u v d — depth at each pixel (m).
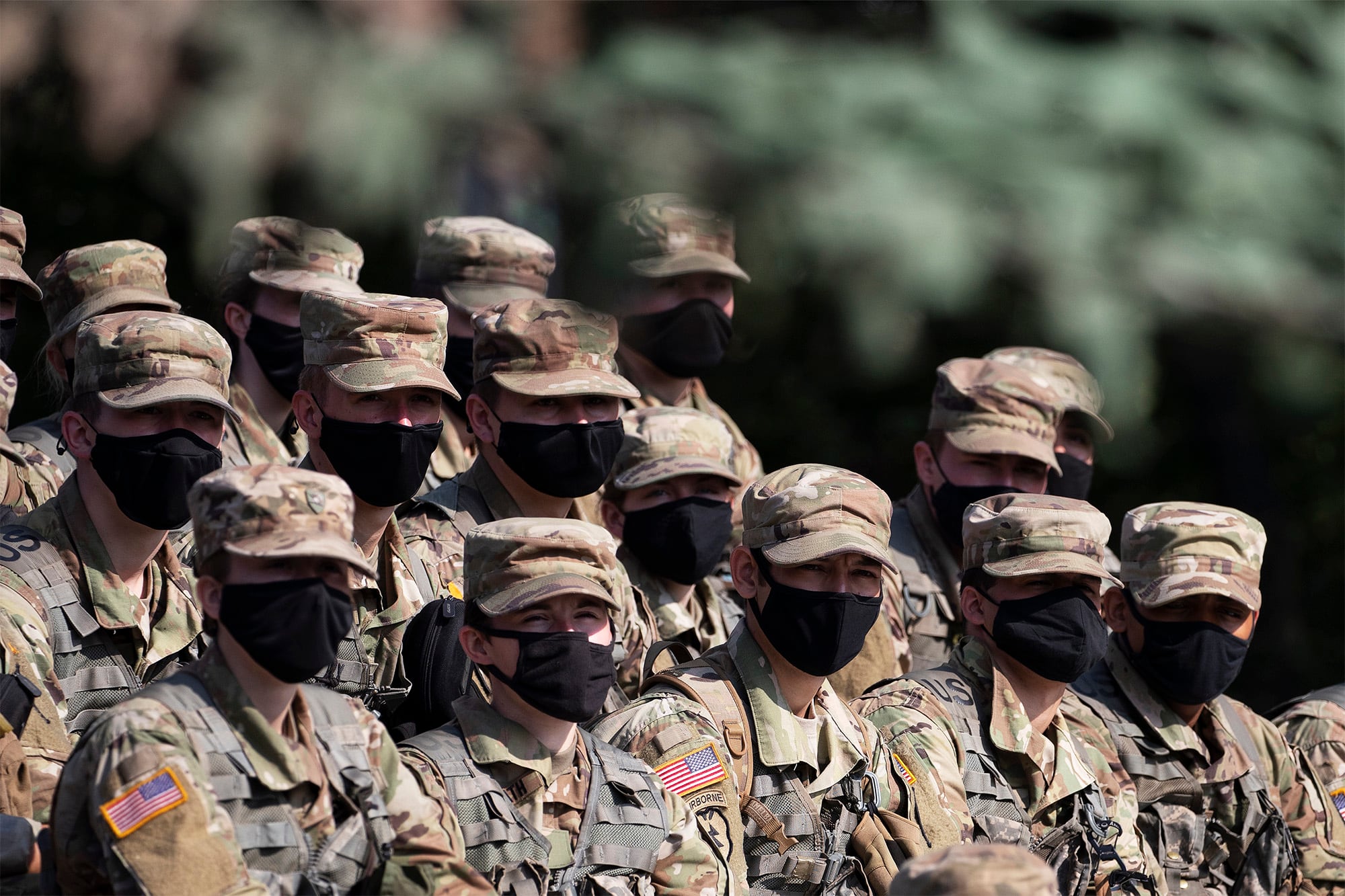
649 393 26.98
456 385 25.16
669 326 25.78
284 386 23.27
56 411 24.05
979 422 26.28
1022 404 26.22
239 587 14.09
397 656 19.28
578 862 16.19
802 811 18.25
